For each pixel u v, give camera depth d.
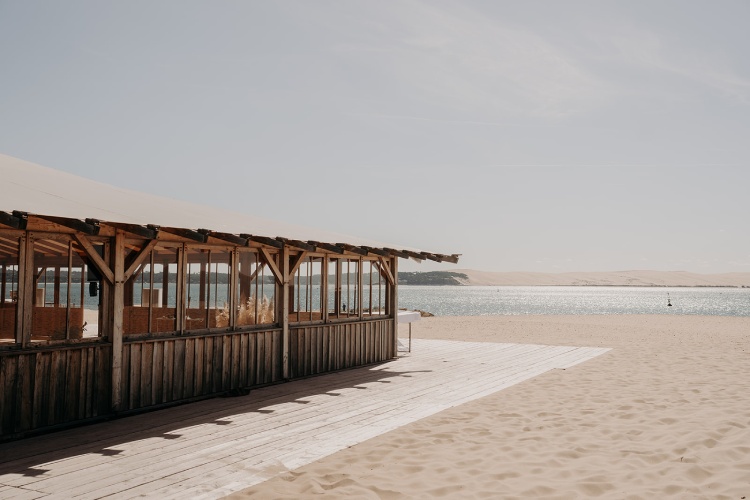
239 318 9.61
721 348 16.14
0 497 4.49
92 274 7.26
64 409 6.79
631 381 10.30
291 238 9.88
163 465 5.37
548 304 111.19
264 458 5.62
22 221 5.78
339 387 9.72
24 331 6.39
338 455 5.74
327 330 11.54
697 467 5.21
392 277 13.88
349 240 12.22
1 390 6.13
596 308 89.88
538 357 13.98
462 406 8.16
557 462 5.50
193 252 8.80
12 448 5.90
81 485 4.80
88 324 7.21
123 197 9.34
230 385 9.18
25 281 6.42
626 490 4.71
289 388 9.62
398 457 5.67
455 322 30.17
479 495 4.63
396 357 13.89
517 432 6.68
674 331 23.52
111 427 6.83
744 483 4.79
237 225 9.80
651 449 5.89
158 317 8.30
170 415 7.50
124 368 7.48
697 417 7.27
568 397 8.82
